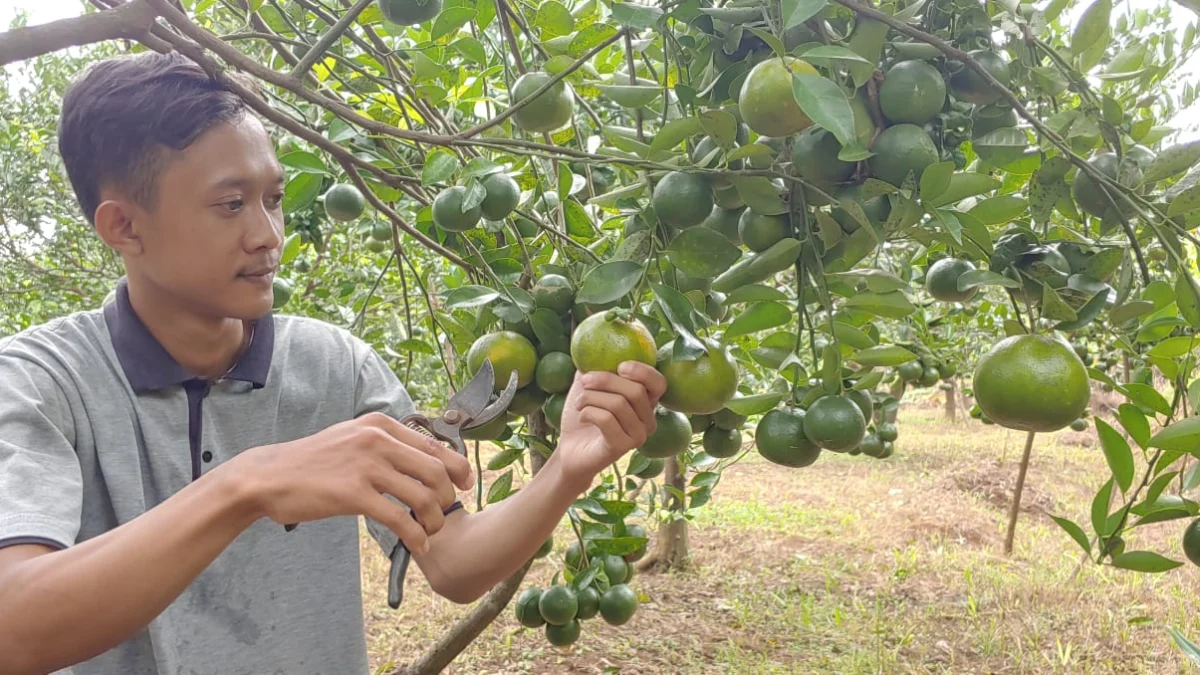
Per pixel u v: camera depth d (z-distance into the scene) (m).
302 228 3.68
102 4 1.35
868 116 1.33
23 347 1.38
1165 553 6.36
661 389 1.32
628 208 1.65
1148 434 1.41
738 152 1.35
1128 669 4.78
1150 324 1.42
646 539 2.59
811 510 8.32
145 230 1.29
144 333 1.45
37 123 5.80
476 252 1.75
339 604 1.63
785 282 3.05
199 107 1.23
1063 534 7.41
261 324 1.60
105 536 0.98
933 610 5.68
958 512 8.17
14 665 0.94
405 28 2.56
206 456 1.51
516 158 2.08
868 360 1.57
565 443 1.43
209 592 1.50
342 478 0.98
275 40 1.68
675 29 1.63
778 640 5.25
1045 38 1.63
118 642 0.97
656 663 4.98
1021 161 1.53
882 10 1.38
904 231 1.37
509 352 1.61
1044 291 1.29
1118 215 1.32
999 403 1.33
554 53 1.93
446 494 1.03
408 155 2.29
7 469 1.16
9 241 5.62
